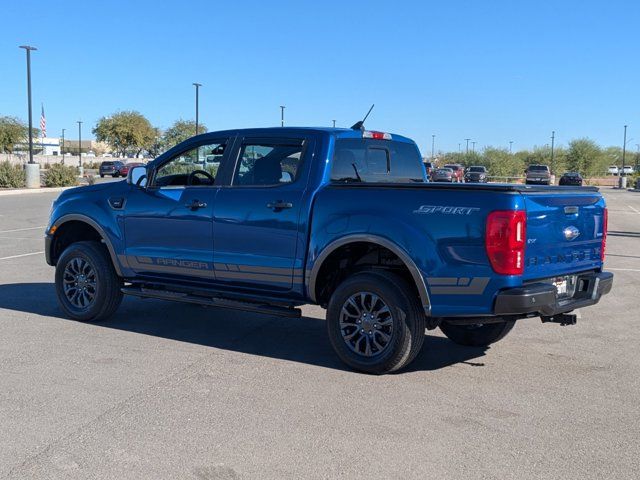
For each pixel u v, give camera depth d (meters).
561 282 5.88
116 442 4.36
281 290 6.40
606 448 4.36
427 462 4.11
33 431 4.54
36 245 14.78
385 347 5.75
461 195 5.41
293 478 3.89
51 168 43.09
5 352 6.43
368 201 5.81
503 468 4.04
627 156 112.19
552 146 86.69
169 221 7.00
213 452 4.22
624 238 18.31
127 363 6.12
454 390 5.48
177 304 8.90
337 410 4.98
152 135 85.44
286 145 6.45
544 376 5.91
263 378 5.73
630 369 6.16
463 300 5.41
